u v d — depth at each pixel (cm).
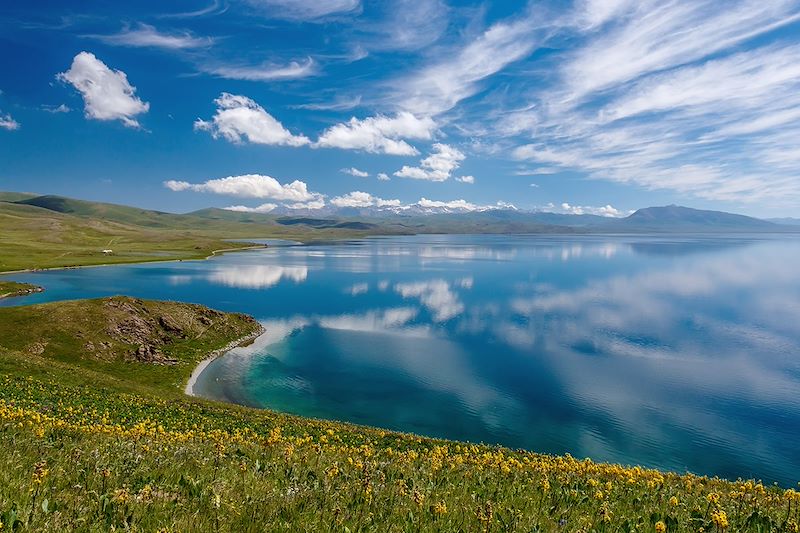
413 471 1234
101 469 923
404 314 10438
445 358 7138
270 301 11850
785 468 4084
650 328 9306
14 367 3919
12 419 1534
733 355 7456
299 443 1616
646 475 1609
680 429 4794
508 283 15825
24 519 611
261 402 5366
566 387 5972
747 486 1536
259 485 923
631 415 5141
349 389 5825
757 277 18038
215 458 1157
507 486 1191
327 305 11400
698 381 6225
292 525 720
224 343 7575
